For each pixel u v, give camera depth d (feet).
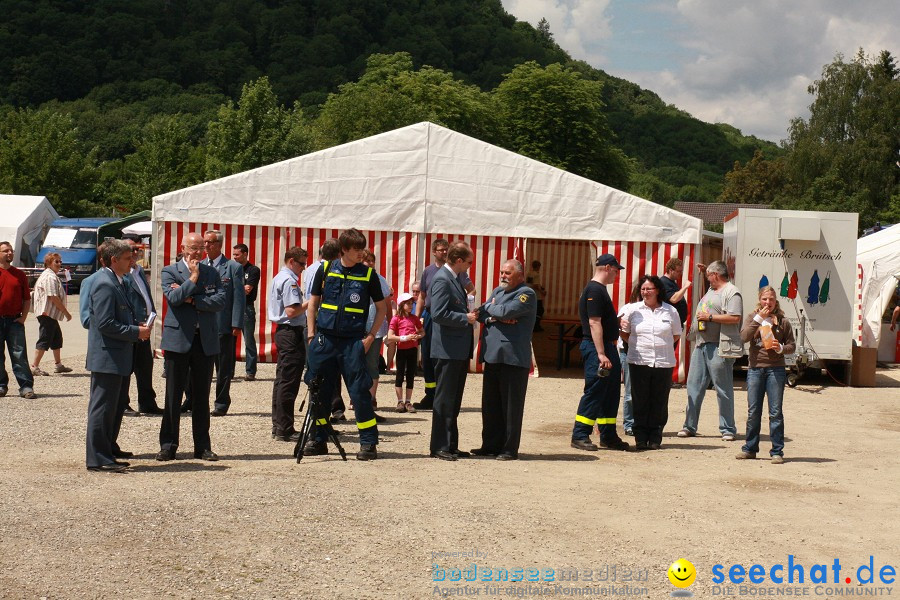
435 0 447.83
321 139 194.29
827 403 45.57
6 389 37.88
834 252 50.55
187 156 178.60
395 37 421.18
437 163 51.72
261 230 52.16
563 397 44.34
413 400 40.60
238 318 34.81
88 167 179.42
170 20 424.05
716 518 21.80
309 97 368.89
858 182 168.55
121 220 123.65
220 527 19.44
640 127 427.33
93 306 24.31
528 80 196.34
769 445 32.96
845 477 27.35
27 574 16.26
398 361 37.40
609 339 30.71
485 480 24.95
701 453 30.83
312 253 52.06
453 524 20.36
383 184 51.90
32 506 20.66
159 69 388.37
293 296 29.58
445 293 27.58
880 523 21.88
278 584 16.25
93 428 24.53
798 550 19.45
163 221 51.78
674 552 18.99
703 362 34.06
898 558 19.10
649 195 315.99
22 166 173.17
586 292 30.63
